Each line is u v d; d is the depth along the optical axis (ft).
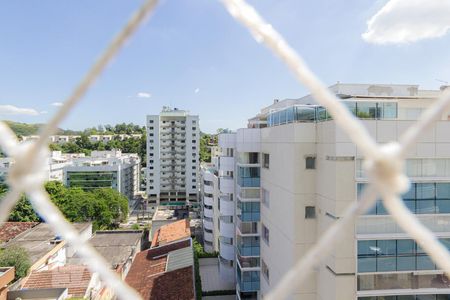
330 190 38.60
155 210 236.02
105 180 230.68
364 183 37.27
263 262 60.85
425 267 37.29
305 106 44.60
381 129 36.63
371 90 67.51
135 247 110.93
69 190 168.76
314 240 43.42
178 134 260.83
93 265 5.47
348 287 37.35
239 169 67.21
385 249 37.24
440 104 4.54
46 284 68.54
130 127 565.94
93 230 153.17
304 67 4.72
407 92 68.95
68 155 287.28
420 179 36.55
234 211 82.84
